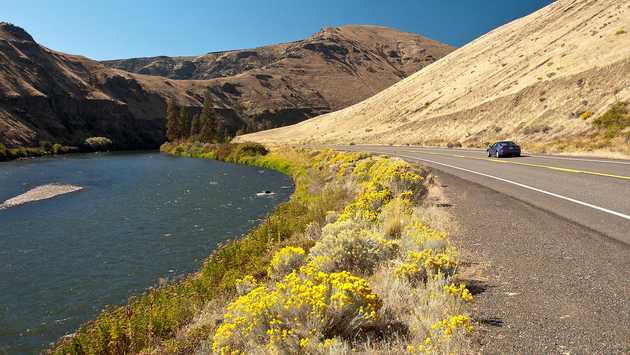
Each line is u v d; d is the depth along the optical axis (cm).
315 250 656
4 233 1800
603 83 3378
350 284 400
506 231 682
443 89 7456
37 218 2102
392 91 10350
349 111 11094
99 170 4588
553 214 777
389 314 410
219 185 3141
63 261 1409
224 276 980
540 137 3356
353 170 2127
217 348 416
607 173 1314
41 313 1016
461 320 344
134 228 1844
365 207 1018
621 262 489
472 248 603
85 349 700
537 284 446
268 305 403
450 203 995
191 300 845
